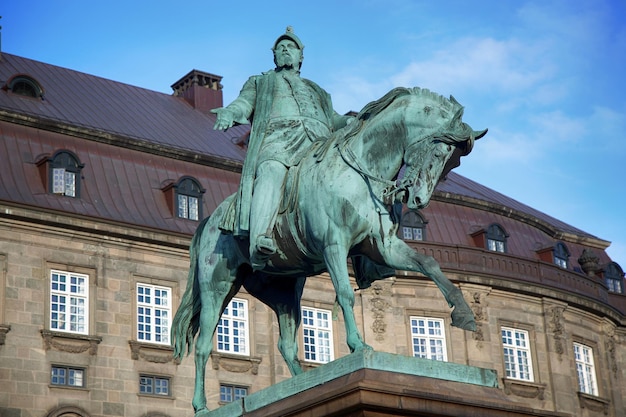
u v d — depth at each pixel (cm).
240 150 5462
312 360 5034
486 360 5422
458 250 5538
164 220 4881
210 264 1642
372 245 1459
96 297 4641
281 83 1616
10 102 4950
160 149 5100
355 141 1491
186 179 5012
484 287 5525
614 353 6053
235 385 4850
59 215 4594
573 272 5912
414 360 1353
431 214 5744
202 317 1644
